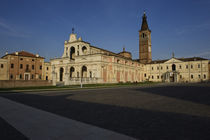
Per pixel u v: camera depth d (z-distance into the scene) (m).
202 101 13.45
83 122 7.20
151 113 8.92
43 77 74.19
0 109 10.41
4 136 5.66
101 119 7.68
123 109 10.19
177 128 6.16
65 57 70.44
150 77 93.19
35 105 11.94
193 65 79.94
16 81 36.06
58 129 6.27
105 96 18.09
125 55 94.06
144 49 98.56
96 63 59.75
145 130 5.99
